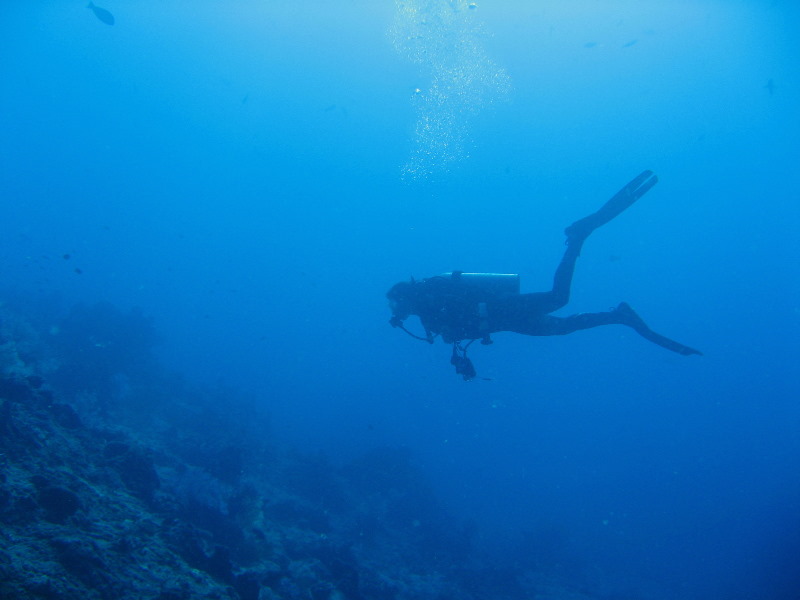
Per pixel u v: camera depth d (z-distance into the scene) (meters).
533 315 6.17
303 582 8.37
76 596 3.78
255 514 9.29
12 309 17.62
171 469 10.61
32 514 4.55
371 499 18.34
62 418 7.41
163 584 4.67
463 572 15.45
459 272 6.35
